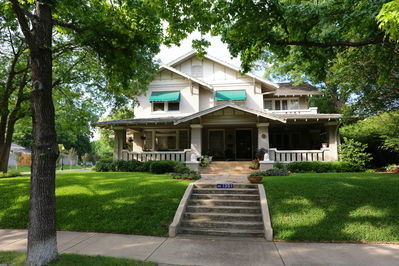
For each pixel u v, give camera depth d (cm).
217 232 658
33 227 441
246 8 665
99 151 6600
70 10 645
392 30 402
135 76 840
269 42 732
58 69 1406
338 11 644
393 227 621
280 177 1082
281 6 677
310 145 1959
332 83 1447
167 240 611
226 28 769
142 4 647
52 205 463
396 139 1336
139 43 744
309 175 1168
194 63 1998
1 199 877
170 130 1967
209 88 1895
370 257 496
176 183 1002
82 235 647
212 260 487
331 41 725
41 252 436
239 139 1975
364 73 1116
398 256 500
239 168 1490
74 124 1706
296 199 778
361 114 1269
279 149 2025
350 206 723
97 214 751
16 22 1036
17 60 1355
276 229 646
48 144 467
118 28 657
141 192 888
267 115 1438
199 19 662
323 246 562
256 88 1891
